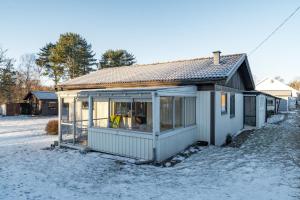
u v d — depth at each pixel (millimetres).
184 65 14555
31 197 5344
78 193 5609
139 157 8727
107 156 9219
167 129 9156
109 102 9805
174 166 8031
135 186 6074
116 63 44688
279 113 33375
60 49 38406
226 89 13023
